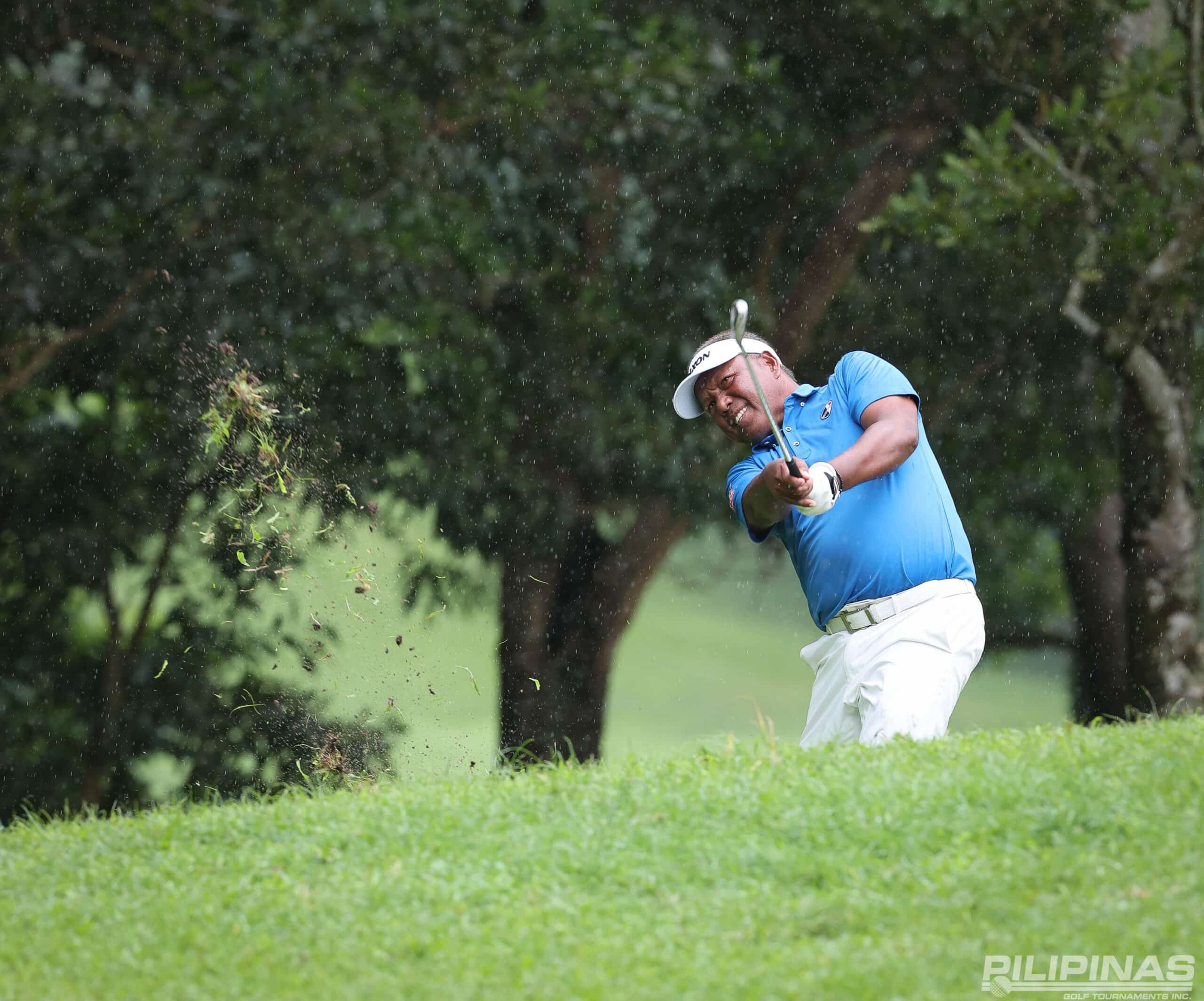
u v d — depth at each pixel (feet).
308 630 120.88
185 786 122.11
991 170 113.09
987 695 202.59
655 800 44.32
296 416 119.55
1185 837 38.27
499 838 42.63
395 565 130.52
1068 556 158.40
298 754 118.73
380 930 36.65
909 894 36.40
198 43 116.78
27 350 118.01
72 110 115.96
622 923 36.29
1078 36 129.59
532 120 122.21
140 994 33.78
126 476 122.42
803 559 57.00
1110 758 45.37
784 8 132.26
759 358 60.39
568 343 130.00
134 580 128.06
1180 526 129.39
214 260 119.44
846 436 57.57
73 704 125.59
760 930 35.22
